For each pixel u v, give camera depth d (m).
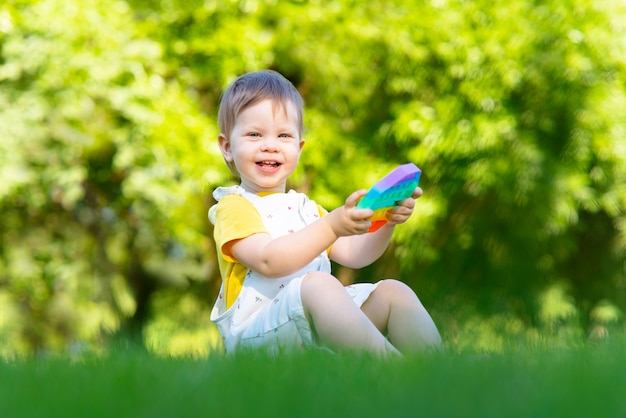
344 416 1.66
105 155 9.54
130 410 1.75
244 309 3.13
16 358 3.02
